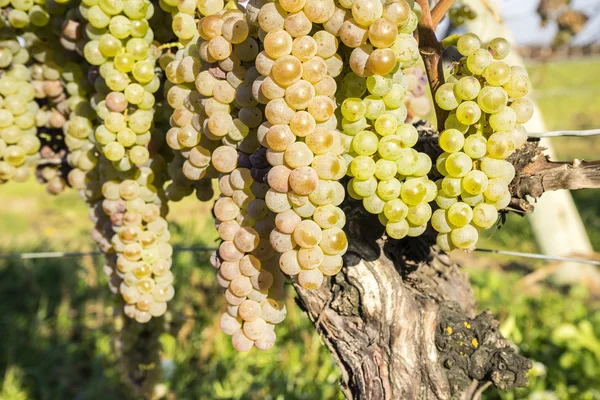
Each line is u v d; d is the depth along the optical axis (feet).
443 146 1.92
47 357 7.22
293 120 1.79
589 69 26.18
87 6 2.21
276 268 2.03
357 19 1.79
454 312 2.47
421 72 2.60
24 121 2.48
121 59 2.21
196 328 6.58
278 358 6.18
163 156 2.43
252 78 1.91
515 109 1.94
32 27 2.45
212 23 1.91
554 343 6.04
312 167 1.81
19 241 13.25
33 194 19.84
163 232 2.41
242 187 1.96
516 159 2.11
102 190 2.37
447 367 2.37
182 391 5.72
